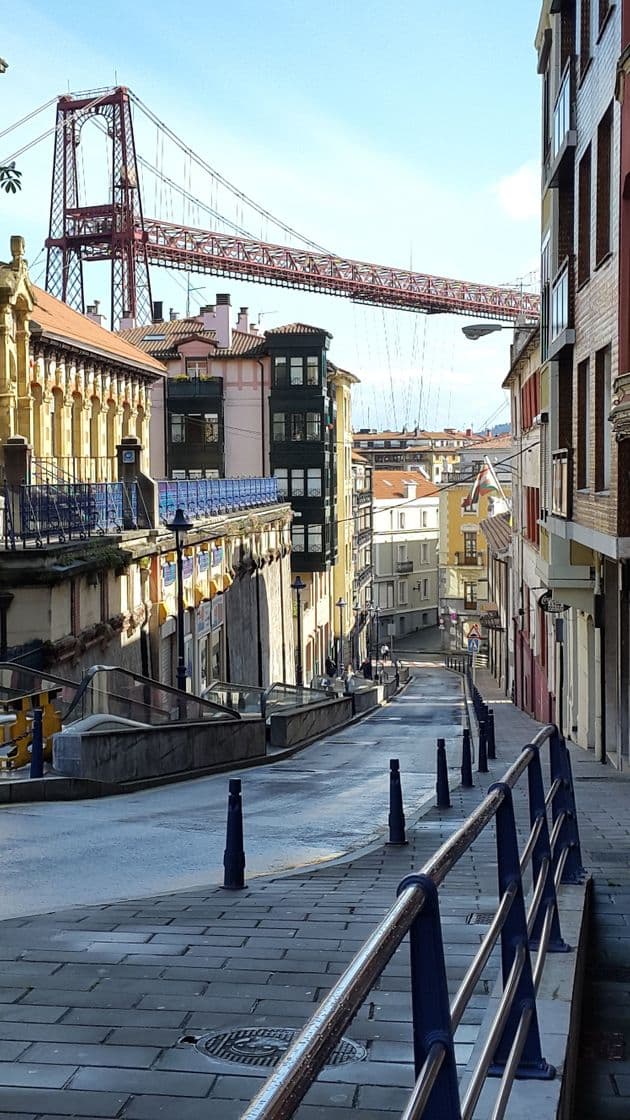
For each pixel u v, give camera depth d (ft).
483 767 75.56
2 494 81.97
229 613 140.15
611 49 54.95
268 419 216.54
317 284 291.58
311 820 53.26
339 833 49.32
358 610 293.84
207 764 75.77
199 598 120.37
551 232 79.66
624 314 50.80
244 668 150.20
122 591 93.40
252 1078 17.01
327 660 226.17
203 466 215.10
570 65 69.15
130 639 95.14
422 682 247.29
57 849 41.52
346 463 266.77
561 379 76.07
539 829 19.53
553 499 76.43
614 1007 22.17
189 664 116.98
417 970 8.63
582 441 68.74
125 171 243.60
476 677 247.70
